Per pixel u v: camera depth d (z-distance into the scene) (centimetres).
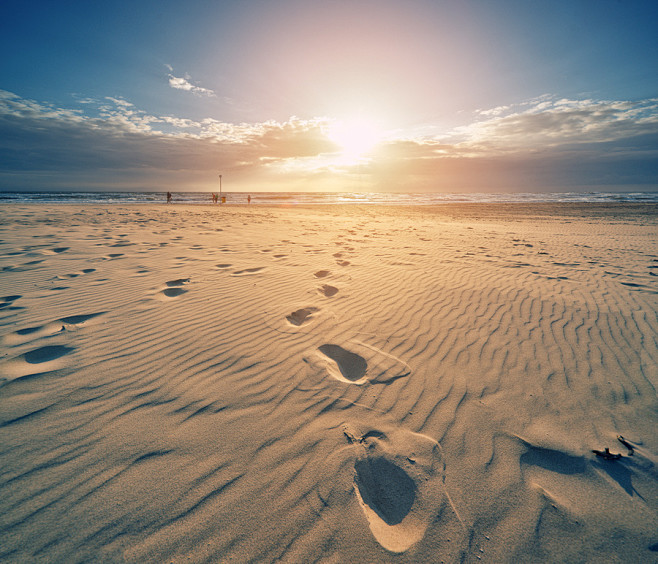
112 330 318
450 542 140
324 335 323
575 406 225
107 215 1494
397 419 210
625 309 397
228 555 132
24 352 267
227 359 275
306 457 178
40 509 144
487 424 207
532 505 156
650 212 2472
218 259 621
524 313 384
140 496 152
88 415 201
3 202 2888
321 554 134
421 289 464
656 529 144
